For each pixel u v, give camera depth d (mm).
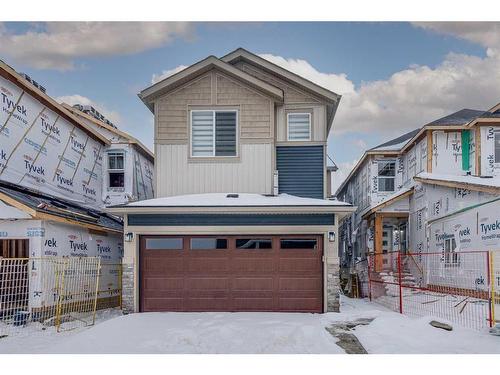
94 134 19188
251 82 15375
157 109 15578
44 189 15797
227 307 13297
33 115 15219
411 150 23062
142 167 22234
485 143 19094
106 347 8875
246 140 15453
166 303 13352
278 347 8969
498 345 8844
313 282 13281
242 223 13375
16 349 9070
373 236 25000
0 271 12227
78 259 13375
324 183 15625
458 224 16891
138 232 13414
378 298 17750
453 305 14000
